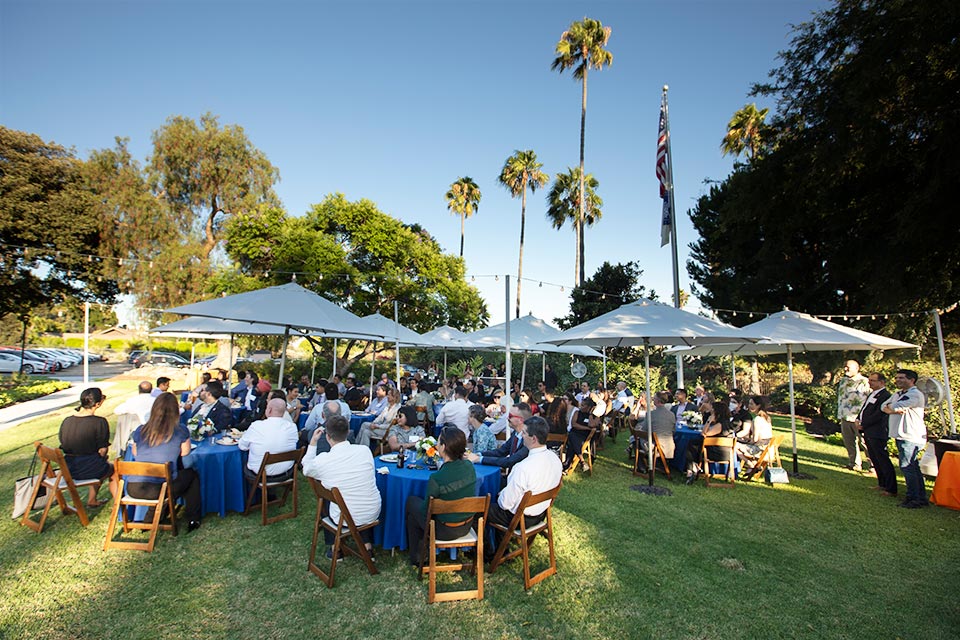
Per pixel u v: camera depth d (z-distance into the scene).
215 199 27.41
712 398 9.27
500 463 4.90
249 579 3.92
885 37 10.83
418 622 3.40
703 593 3.88
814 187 13.48
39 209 24.00
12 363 26.94
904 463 6.21
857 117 11.39
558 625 3.40
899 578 4.19
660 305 7.18
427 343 12.70
